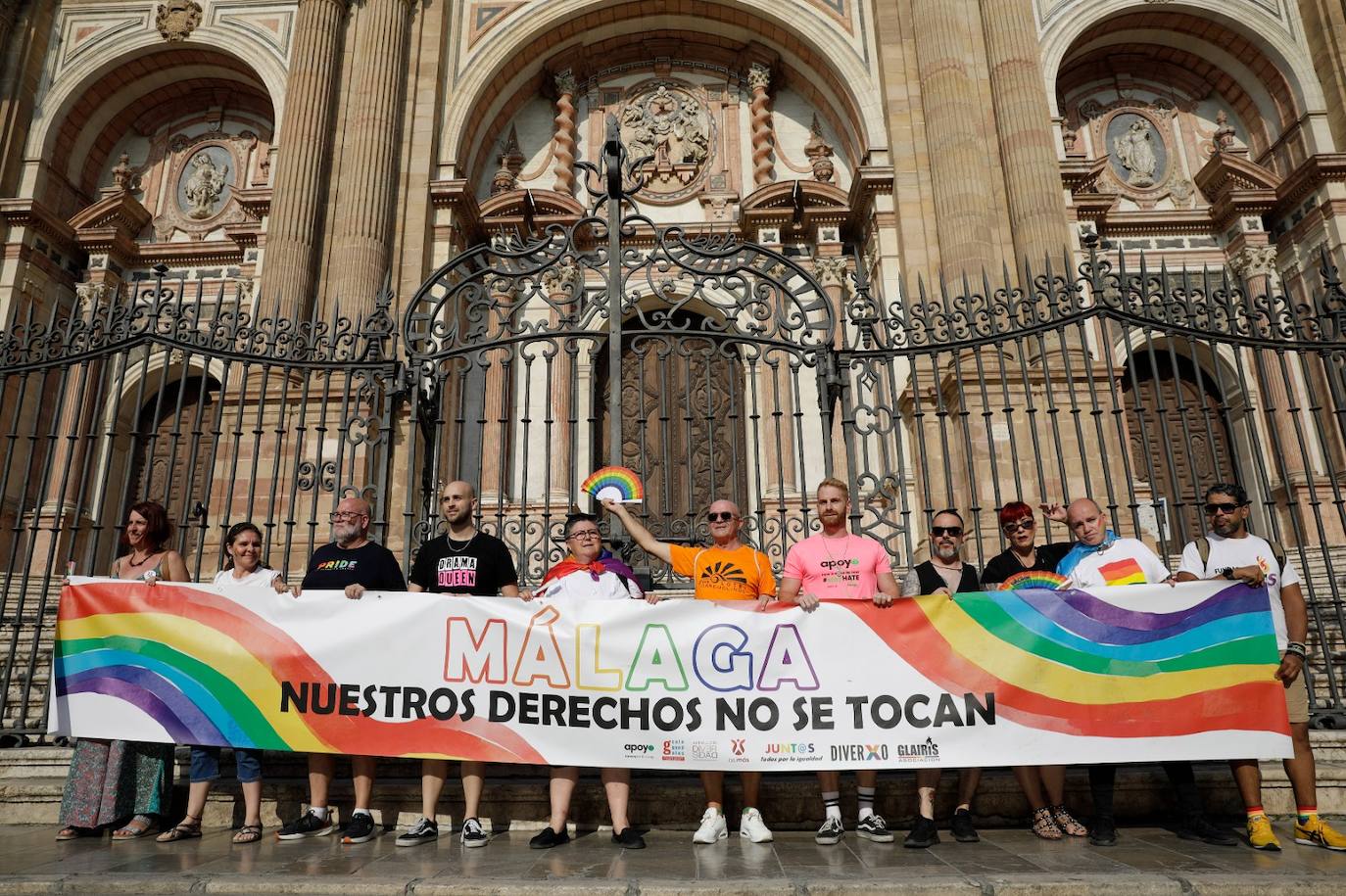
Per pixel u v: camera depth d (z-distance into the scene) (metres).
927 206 14.02
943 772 5.28
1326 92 15.62
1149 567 5.10
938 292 13.45
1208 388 15.76
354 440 7.04
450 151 15.02
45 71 16.36
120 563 5.50
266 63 15.92
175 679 4.93
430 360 7.27
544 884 3.64
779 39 16.52
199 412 6.91
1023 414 11.46
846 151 16.56
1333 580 6.05
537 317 14.94
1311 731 5.69
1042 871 3.88
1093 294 6.87
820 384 7.14
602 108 17.12
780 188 15.19
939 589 5.16
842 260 15.03
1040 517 10.99
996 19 14.41
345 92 14.63
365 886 3.68
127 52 16.38
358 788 4.85
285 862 4.21
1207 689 4.61
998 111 14.03
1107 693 4.65
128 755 5.03
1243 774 4.49
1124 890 3.60
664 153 16.70
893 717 4.66
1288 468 14.23
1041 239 12.98
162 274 7.18
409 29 15.42
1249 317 6.78
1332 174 14.92
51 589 10.41
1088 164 14.94
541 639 4.86
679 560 5.32
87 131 16.94
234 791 5.42
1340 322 6.70
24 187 15.65
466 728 4.76
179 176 17.30
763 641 4.80
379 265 13.52
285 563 6.40
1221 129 16.64
